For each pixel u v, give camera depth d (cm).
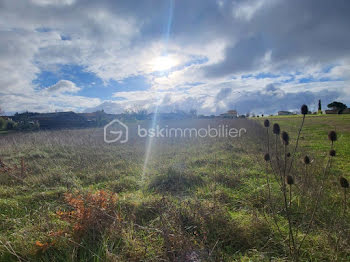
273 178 510
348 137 1262
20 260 242
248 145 991
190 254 245
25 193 462
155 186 500
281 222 316
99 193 348
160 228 288
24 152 953
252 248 264
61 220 306
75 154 901
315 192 376
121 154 920
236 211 363
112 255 236
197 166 675
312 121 2652
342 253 241
